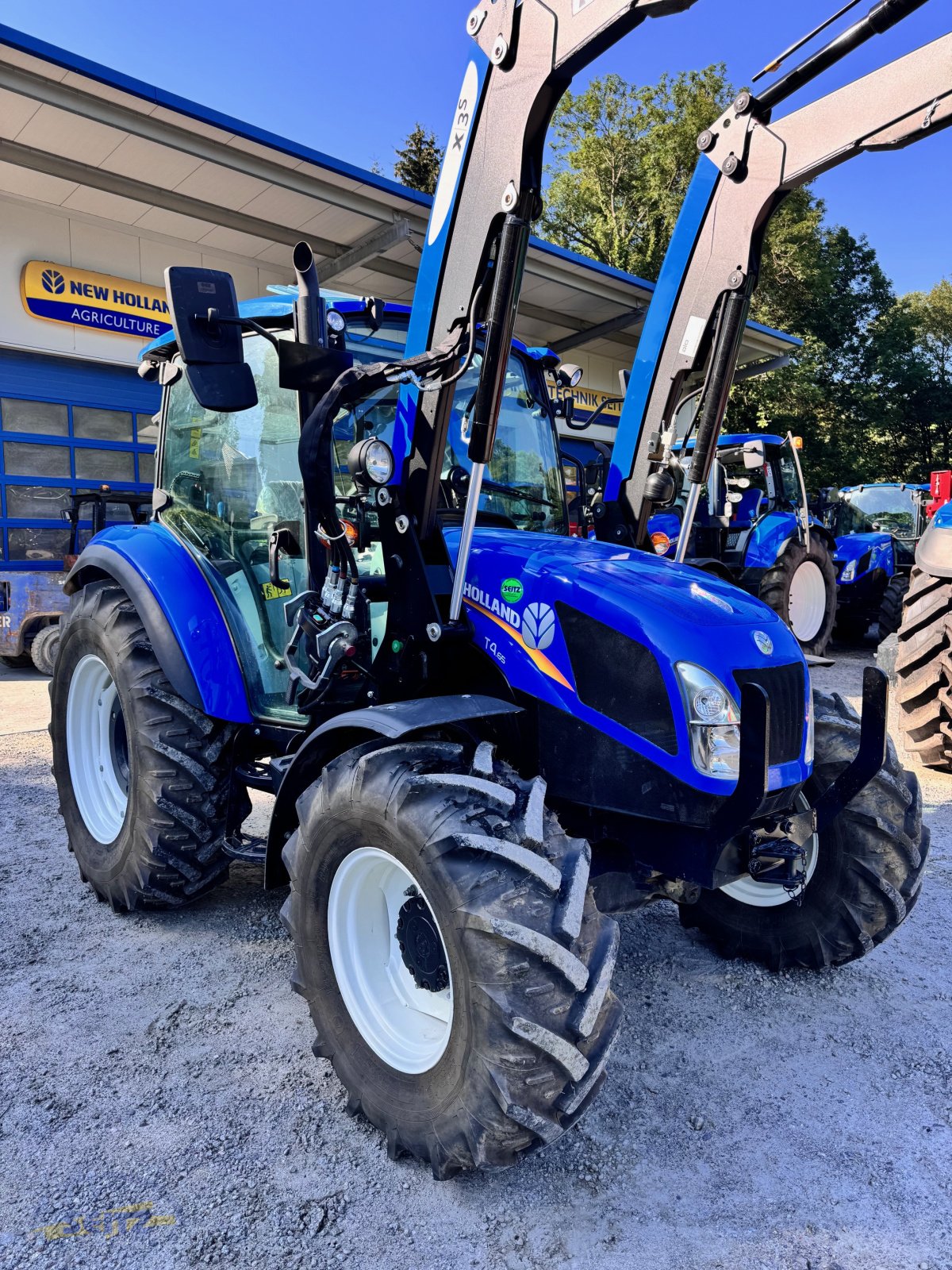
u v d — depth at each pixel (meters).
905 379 31.89
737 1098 2.18
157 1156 1.96
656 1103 2.16
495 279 2.00
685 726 2.00
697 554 9.15
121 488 11.06
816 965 2.73
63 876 3.56
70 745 3.39
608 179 27.59
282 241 10.95
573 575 2.23
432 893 1.77
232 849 2.86
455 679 2.40
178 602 2.93
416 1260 1.68
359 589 2.34
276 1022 2.52
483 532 2.65
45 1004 2.59
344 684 2.54
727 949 2.90
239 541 2.99
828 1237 1.74
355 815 1.96
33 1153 1.97
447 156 2.18
